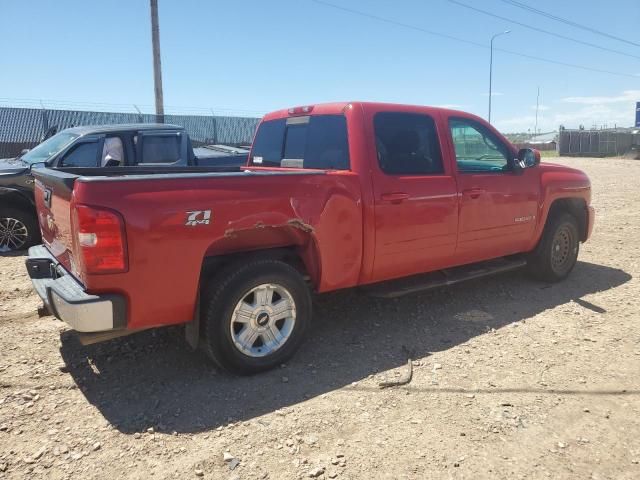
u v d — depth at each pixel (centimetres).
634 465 292
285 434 320
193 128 2214
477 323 504
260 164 567
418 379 390
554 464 293
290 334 407
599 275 671
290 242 420
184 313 361
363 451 304
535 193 578
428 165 486
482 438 316
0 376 391
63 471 286
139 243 329
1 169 802
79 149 810
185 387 378
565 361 420
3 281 639
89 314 321
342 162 450
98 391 372
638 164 3291
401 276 482
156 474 284
